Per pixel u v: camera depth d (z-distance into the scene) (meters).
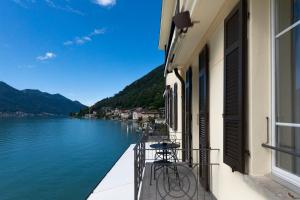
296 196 2.12
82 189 17.17
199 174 5.51
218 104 4.13
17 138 43.22
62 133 49.38
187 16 4.18
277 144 2.58
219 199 4.12
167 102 15.74
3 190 17.12
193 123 6.64
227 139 3.33
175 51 6.39
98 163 24.09
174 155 7.06
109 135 41.03
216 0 3.60
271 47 2.67
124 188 7.62
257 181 2.52
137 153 4.80
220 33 3.96
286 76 2.48
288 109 2.45
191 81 6.88
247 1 2.86
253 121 2.71
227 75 3.36
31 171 22.16
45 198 15.49
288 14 2.47
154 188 5.36
